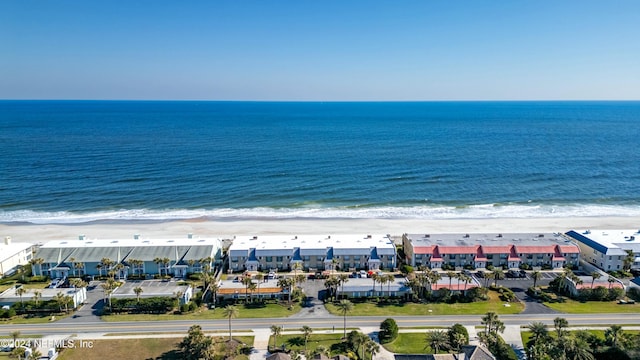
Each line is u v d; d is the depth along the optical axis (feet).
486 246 460.96
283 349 302.86
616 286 387.55
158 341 317.01
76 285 377.09
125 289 385.09
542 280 423.64
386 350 305.12
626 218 618.03
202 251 447.42
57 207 649.20
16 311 355.15
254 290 381.19
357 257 454.40
